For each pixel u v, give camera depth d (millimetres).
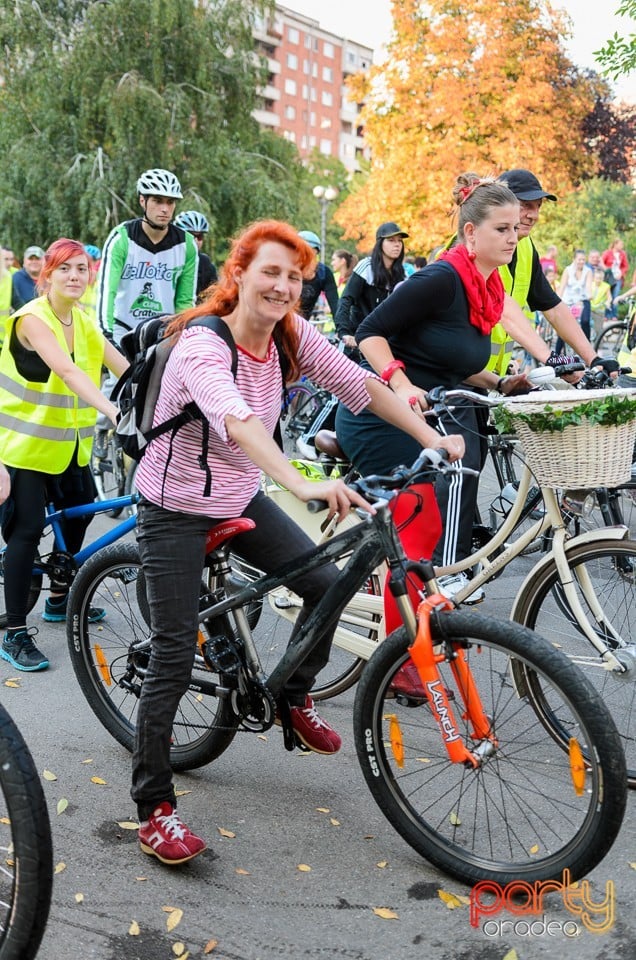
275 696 2939
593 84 29391
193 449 2740
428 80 27406
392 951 2457
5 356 4211
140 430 2807
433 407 3232
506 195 3400
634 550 3047
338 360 2861
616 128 31906
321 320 13500
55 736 3656
